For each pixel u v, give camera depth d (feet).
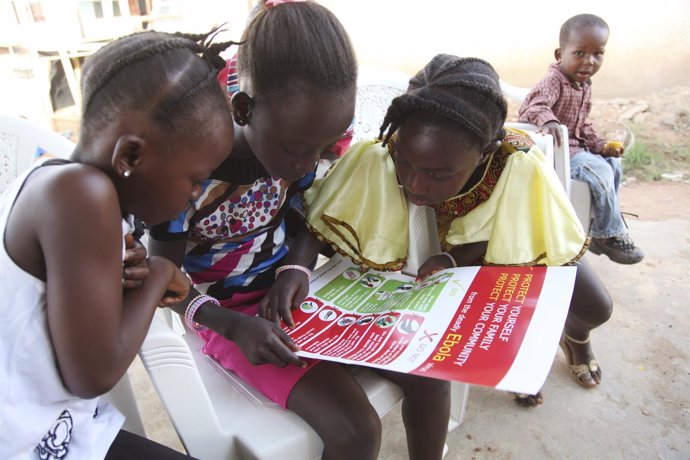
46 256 1.90
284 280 3.30
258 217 3.30
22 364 2.02
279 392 2.90
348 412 2.73
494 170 3.62
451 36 13.80
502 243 3.52
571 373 5.25
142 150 2.02
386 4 14.01
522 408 4.87
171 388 2.59
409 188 3.17
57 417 2.18
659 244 7.55
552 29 12.84
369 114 4.85
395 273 3.70
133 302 2.24
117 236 1.99
